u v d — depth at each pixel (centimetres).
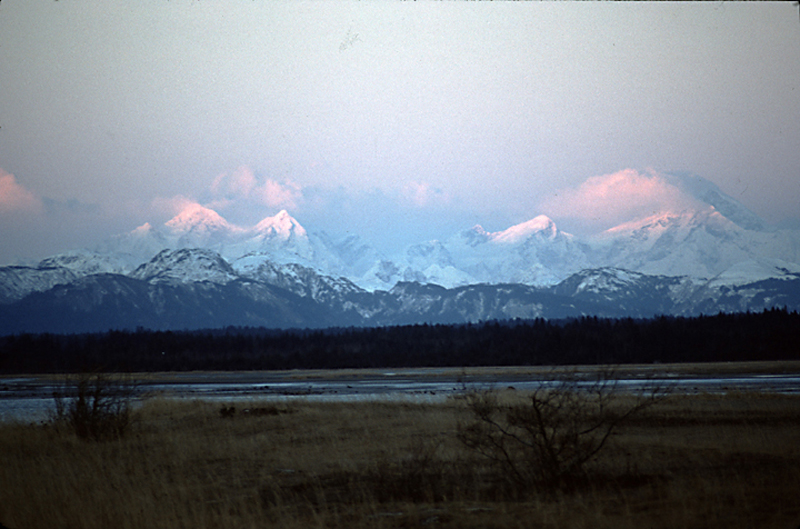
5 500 5759
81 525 5100
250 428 10750
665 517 4775
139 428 10681
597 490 5622
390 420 11212
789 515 4716
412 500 5606
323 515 5203
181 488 6144
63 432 9606
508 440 7762
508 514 5019
